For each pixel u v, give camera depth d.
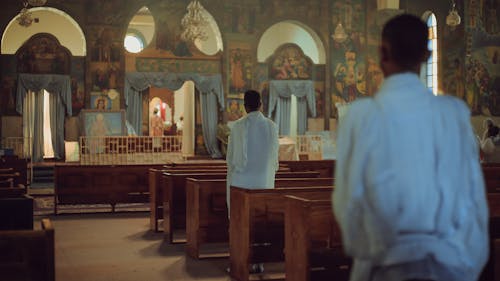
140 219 14.55
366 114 2.78
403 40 2.87
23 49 26.78
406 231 2.70
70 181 15.51
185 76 28.66
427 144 2.74
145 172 16.02
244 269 7.83
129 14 28.11
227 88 29.19
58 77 27.09
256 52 29.56
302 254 6.30
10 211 6.56
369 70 30.67
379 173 2.68
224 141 28.33
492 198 6.66
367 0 30.77
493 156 15.23
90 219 14.56
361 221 2.75
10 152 23.62
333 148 28.56
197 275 8.47
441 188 2.75
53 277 4.94
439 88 30.91
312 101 29.88
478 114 31.22
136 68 28.23
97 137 25.48
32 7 27.02
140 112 28.22
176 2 28.64
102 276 8.43
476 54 31.27
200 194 9.54
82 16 27.64
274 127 8.78
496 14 31.55
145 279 8.24
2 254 4.88
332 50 30.34
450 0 31.08
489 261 6.00
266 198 7.75
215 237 9.62
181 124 36.22
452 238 2.76
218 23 29.17
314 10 30.25
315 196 7.67
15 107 26.64
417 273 2.72
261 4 29.66
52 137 27.20
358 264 2.89
